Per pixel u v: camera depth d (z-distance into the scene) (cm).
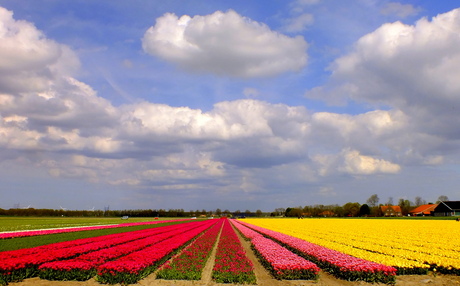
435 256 2705
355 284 2067
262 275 2331
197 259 2670
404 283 2094
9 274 1934
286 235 4841
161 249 2886
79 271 2025
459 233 5116
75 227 6956
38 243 3741
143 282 2017
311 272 2184
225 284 2002
